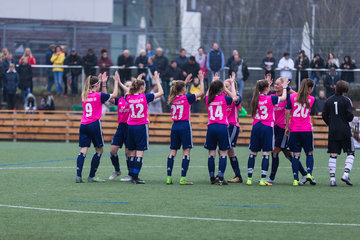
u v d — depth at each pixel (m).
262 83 38.47
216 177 40.25
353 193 35.50
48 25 97.62
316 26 116.31
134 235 23.95
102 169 48.88
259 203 31.52
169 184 39.41
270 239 23.34
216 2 149.88
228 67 77.31
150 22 118.94
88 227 25.39
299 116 38.97
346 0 116.38
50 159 57.03
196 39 91.88
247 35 92.50
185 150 39.34
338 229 25.14
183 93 39.06
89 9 101.12
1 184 38.94
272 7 139.38
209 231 24.67
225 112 38.88
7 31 94.06
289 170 49.09
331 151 39.34
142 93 39.50
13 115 81.31
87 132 39.72
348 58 78.62
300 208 30.00
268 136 38.50
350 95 79.44
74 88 82.19
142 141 39.38
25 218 27.25
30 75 81.69
